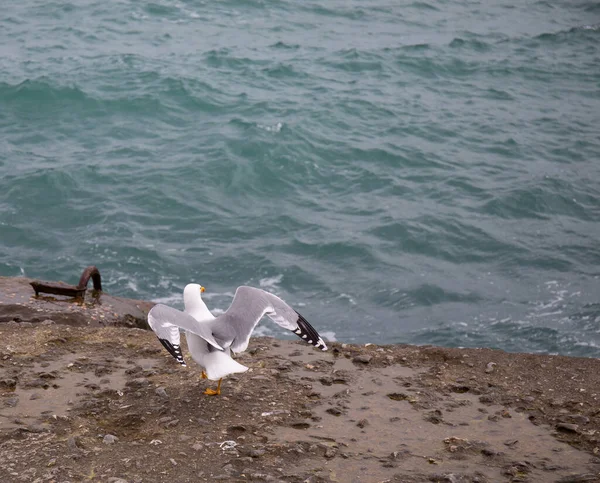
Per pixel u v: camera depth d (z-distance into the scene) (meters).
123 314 10.57
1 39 47.00
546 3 68.00
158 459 6.13
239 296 6.60
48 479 5.79
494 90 43.53
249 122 33.97
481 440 6.61
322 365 8.15
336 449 6.38
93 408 7.01
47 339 8.55
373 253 23.53
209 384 7.55
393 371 8.09
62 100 36.19
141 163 29.66
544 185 29.19
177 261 22.47
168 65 42.47
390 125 35.94
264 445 6.40
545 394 7.59
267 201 27.48
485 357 8.42
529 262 23.33
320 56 47.47
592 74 48.03
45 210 25.44
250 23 54.03
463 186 29.20
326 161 31.11
